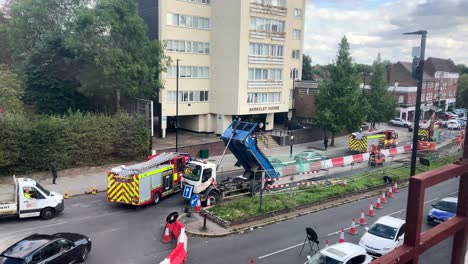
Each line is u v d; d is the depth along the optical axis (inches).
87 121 1208.2
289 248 704.4
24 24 1579.7
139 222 821.2
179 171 1051.3
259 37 1792.6
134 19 1409.9
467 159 169.3
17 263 522.3
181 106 1727.4
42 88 1478.8
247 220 825.5
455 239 173.8
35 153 1111.0
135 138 1307.8
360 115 1755.7
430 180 145.3
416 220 143.9
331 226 826.2
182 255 608.1
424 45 742.5
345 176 1258.0
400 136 2256.4
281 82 1936.5
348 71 1770.4
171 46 1675.7
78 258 618.2
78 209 892.0
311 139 1943.9
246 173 1043.9
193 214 866.8
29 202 801.6
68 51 1464.1
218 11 1759.4
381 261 137.7
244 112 1790.1
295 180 1195.3
